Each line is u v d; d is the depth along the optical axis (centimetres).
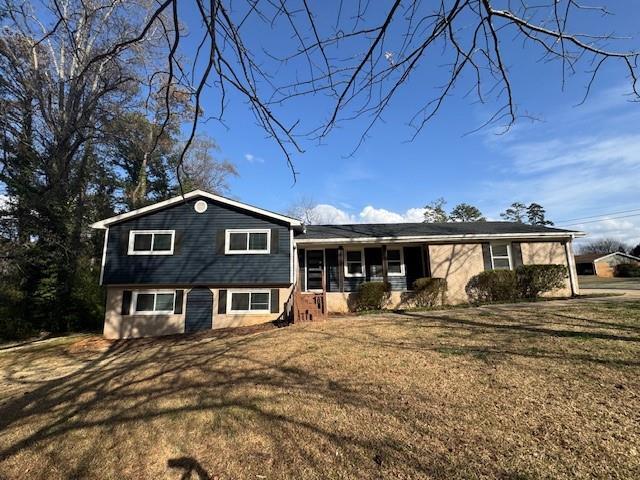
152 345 1184
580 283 3027
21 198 1429
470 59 296
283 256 1440
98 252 2169
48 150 1230
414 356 691
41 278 1677
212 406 537
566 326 822
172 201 1441
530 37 280
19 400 705
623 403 425
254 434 439
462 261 1542
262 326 1331
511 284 1476
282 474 354
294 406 508
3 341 1516
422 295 1488
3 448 465
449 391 510
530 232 1558
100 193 2386
